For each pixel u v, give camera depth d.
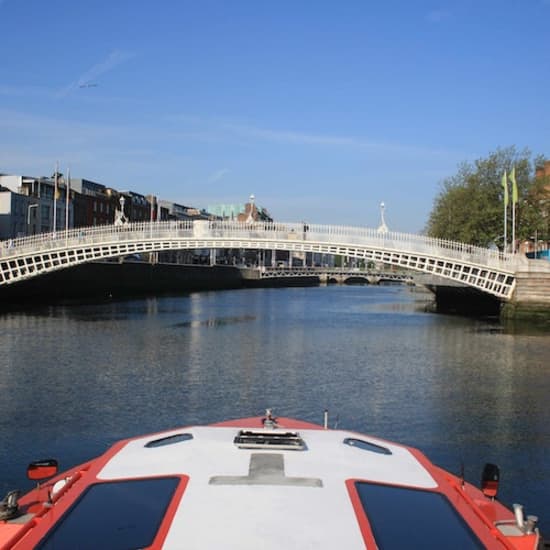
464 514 4.64
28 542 4.12
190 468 5.02
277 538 3.97
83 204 95.44
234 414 15.17
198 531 4.03
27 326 34.22
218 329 35.06
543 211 52.69
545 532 8.74
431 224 59.09
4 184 81.44
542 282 40.88
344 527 4.14
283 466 5.07
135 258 101.38
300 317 45.09
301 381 19.48
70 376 19.84
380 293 96.06
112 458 5.56
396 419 14.91
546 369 22.06
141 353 25.02
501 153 51.41
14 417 14.66
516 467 11.52
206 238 47.47
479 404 16.52
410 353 26.02
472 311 53.09
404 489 4.94
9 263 48.84
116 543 4.00
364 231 45.44
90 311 45.16
